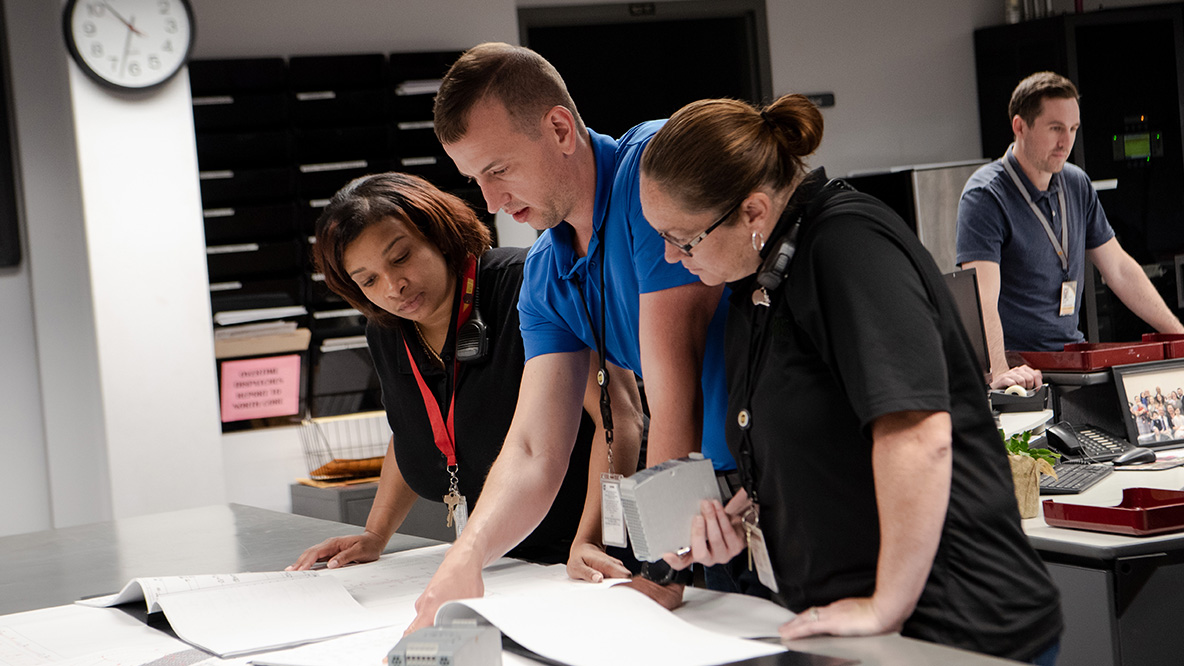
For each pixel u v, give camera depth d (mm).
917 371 1116
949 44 5828
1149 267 5594
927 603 1181
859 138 5703
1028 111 3355
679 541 1296
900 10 5750
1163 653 1955
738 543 1325
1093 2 5906
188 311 4066
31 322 4336
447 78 1577
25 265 4316
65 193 4328
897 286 1145
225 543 2332
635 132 1668
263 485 4363
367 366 4504
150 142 3990
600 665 1082
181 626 1464
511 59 1559
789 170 1262
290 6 4590
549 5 5262
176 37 3979
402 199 1991
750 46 5582
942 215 5145
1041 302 3549
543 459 1732
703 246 1270
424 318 2031
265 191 4391
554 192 1614
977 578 1180
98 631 1576
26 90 4266
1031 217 3463
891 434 1129
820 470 1220
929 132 5812
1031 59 5539
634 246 1579
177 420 4055
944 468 1122
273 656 1331
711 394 1661
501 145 1557
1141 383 2854
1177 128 5520
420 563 1940
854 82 5688
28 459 4336
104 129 3924
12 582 2037
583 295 1733
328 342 4402
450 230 2025
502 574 1755
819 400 1211
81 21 3840
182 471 4062
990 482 1211
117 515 3980
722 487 1552
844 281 1156
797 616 1205
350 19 4668
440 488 2176
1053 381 2986
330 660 1292
